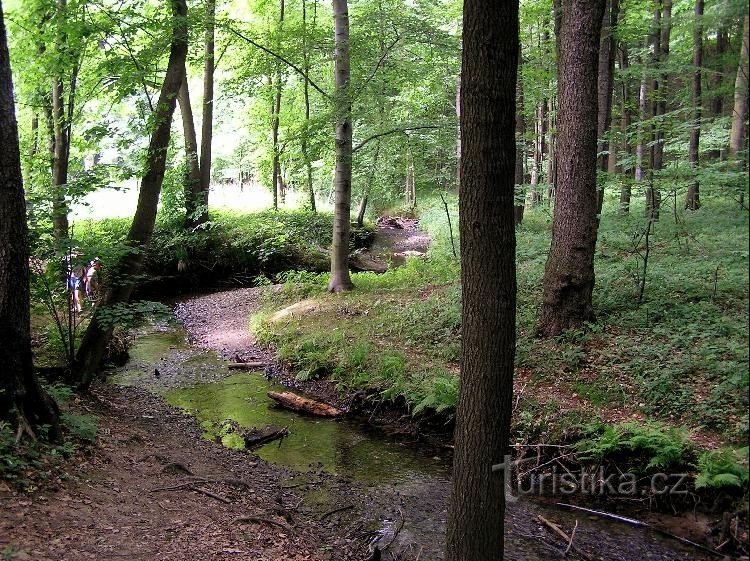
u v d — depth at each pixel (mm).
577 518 6500
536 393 8734
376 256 25766
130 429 7895
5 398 5699
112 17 10273
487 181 3916
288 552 5332
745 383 4285
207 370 12500
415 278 16672
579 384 8719
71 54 11055
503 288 4020
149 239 9406
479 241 3982
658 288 11055
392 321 12820
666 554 5730
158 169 9320
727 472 6051
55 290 9258
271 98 25547
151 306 8727
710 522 5973
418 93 21516
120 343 13094
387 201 40844
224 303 18531
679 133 18984
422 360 10703
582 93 9938
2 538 4094
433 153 17656
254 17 26844
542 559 5730
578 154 10008
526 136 21031
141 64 10227
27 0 11664
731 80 14336
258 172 35469
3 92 5617
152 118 9438
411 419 9336
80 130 15898
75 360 8812
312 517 6562
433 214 36219
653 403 7801
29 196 8141
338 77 14641
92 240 9023
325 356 11781
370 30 14500
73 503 5039
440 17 21359
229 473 7293
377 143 18578
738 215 13805
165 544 4801
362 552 5844
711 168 10383
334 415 9953
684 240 14008
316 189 37938
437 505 6945
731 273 10875
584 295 10234
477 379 4078
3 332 5711
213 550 4906
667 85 19922
